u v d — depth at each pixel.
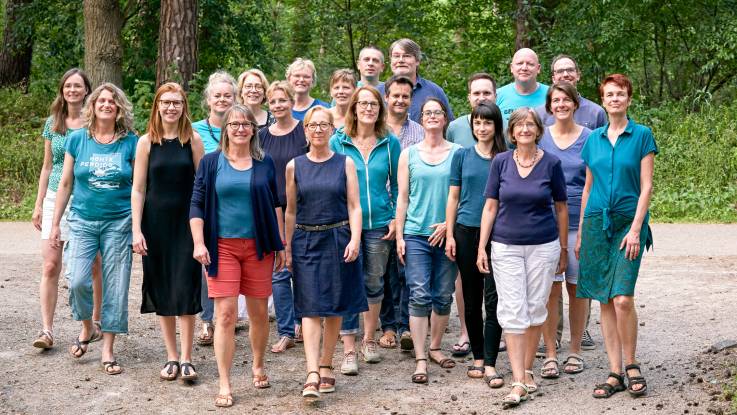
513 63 6.89
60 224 6.36
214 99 6.64
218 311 5.37
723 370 5.75
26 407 5.29
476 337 5.92
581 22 17.61
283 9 22.88
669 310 7.61
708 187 13.60
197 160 5.80
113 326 5.92
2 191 14.88
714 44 16.97
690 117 15.66
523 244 5.41
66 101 6.41
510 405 5.23
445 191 5.96
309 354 5.41
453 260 5.90
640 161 5.38
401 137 6.66
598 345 6.72
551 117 6.55
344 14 19.86
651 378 5.75
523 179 5.42
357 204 5.53
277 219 5.58
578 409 5.20
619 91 5.39
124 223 5.96
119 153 5.96
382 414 5.18
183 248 5.69
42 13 19.69
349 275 5.49
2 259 10.07
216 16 19.17
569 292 6.01
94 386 5.68
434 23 20.41
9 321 7.16
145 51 19.50
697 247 10.70
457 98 18.31
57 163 6.42
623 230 5.39
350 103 6.21
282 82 6.53
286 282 6.55
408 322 6.61
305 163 5.54
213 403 5.39
